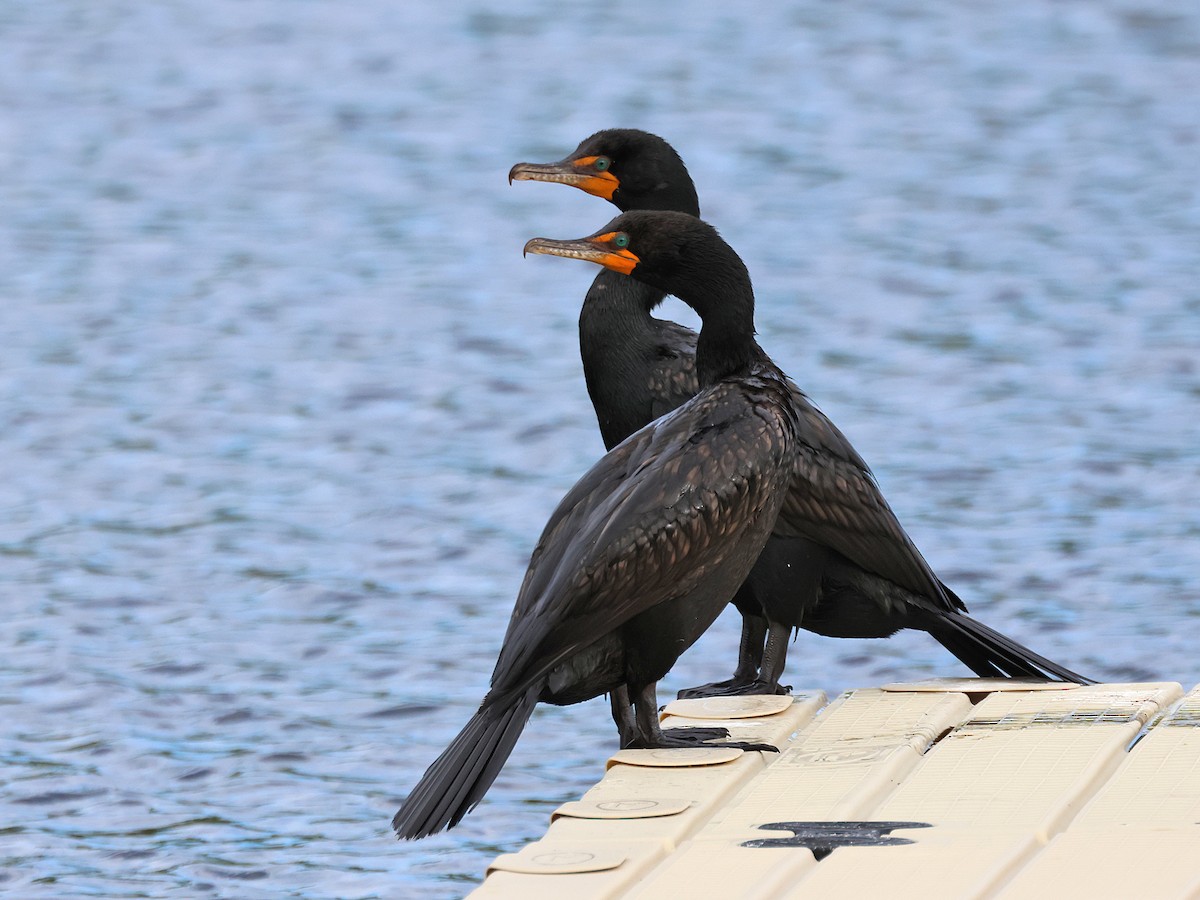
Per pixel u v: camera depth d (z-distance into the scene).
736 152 26.69
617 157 9.87
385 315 19.61
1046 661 8.13
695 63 32.69
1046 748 6.77
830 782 6.53
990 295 19.83
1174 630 11.30
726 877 5.50
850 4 38.00
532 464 14.99
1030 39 34.50
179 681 10.71
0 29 35.94
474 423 16.05
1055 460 14.73
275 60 33.34
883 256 21.45
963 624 8.30
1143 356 17.53
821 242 22.14
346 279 21.06
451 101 30.17
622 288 9.16
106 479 14.58
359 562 12.82
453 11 37.69
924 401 16.34
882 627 8.63
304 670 10.92
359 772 9.48
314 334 18.86
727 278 7.51
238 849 8.58
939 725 7.24
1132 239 22.05
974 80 31.30
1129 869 5.43
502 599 12.16
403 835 6.18
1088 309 19.22
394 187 25.34
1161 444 15.07
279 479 14.61
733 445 7.11
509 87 31.08
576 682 7.03
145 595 12.16
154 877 8.27
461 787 6.36
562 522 7.23
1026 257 21.38
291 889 8.16
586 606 6.79
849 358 17.72
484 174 25.97
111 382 17.20
